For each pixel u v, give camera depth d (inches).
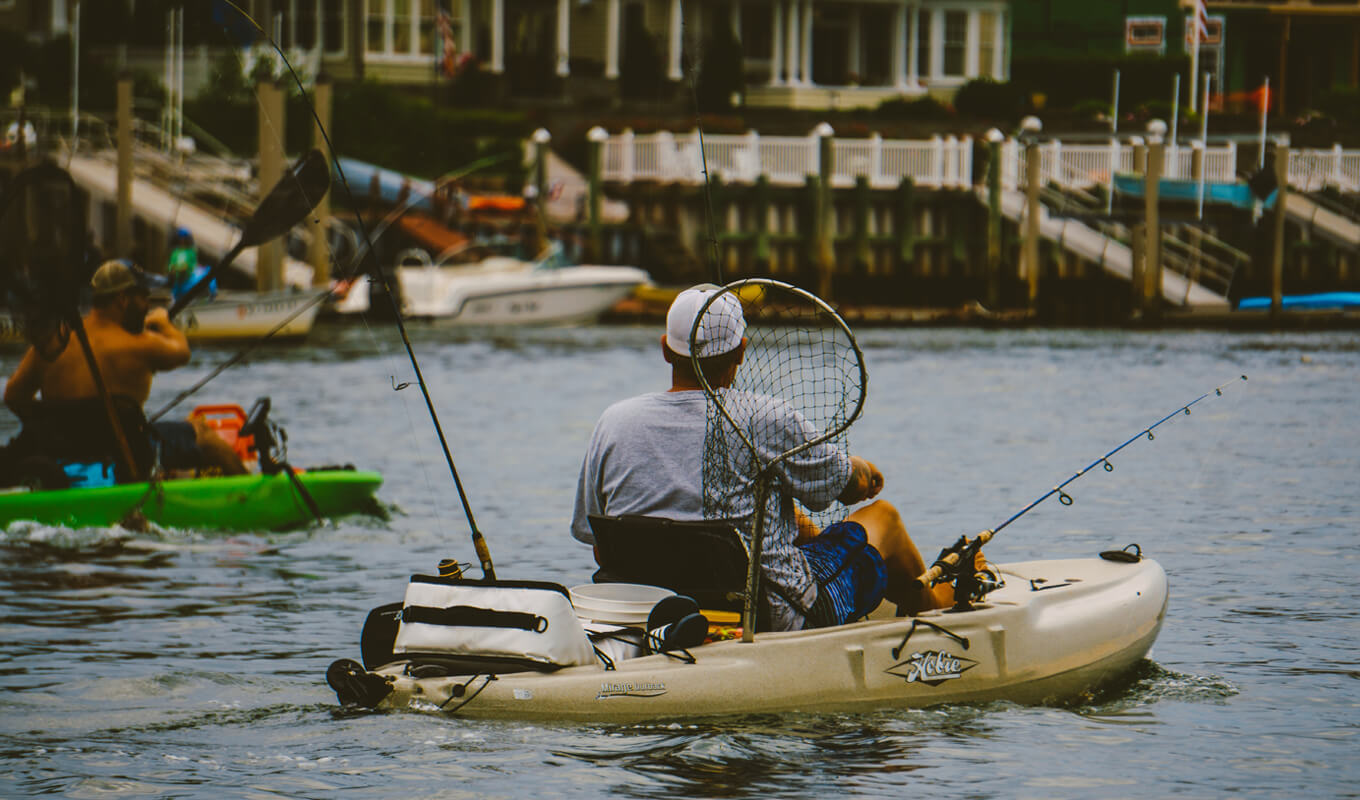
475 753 832.3
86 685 1023.6
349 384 3437.5
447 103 6510.8
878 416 2792.8
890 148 5871.1
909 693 919.7
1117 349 4493.1
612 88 6796.3
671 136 5826.8
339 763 831.1
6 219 1588.3
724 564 882.8
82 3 5541.3
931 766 837.2
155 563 1505.9
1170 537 1625.2
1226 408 2923.2
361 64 6397.6
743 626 885.8
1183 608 1286.9
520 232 5753.0
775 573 898.1
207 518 1669.5
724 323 895.7
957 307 5910.4
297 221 1800.0
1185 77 7219.5
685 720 864.3
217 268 1820.9
